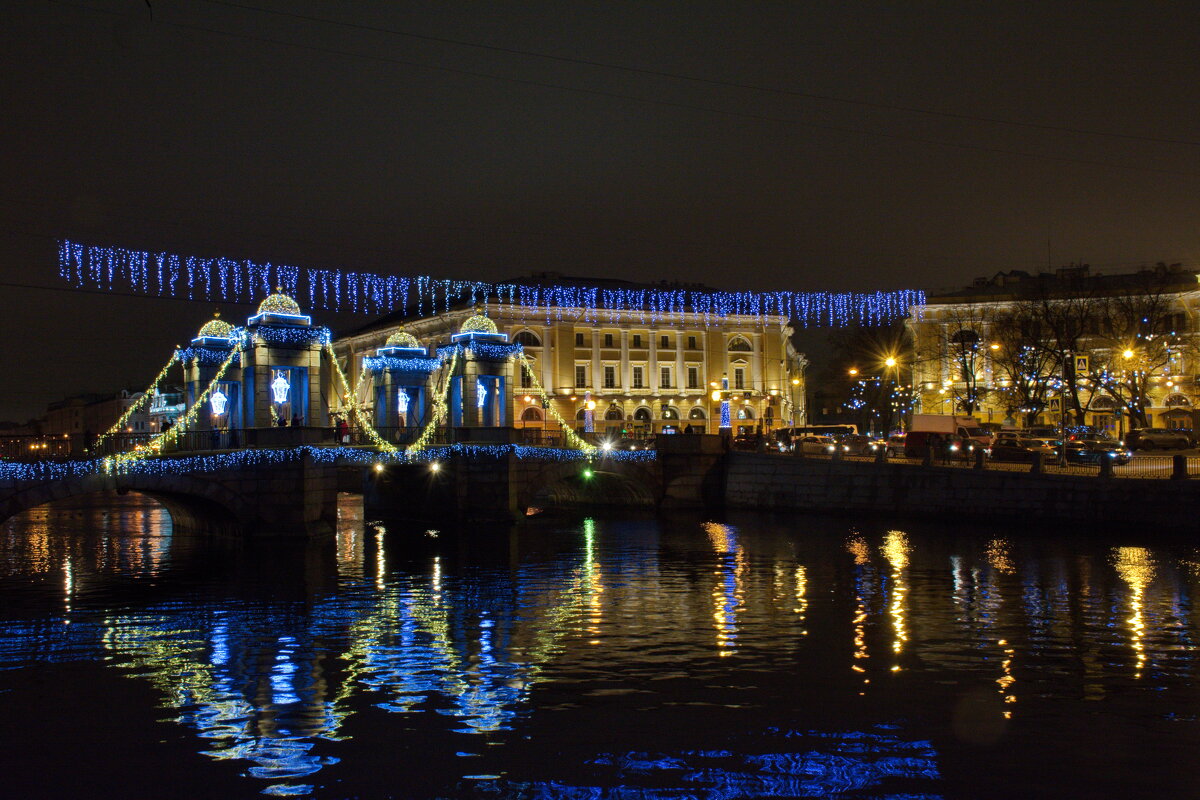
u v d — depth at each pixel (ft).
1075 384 236.84
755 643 79.46
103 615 93.97
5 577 119.34
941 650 76.28
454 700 64.54
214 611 95.50
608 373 314.14
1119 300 242.78
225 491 143.43
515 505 182.91
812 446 245.65
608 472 200.44
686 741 56.18
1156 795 47.88
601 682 68.33
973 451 194.08
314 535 147.74
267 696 65.98
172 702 64.80
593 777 51.06
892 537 147.64
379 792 49.57
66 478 124.57
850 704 62.64
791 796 48.49
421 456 172.65
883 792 48.73
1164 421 279.28
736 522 179.73
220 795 49.29
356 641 81.87
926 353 299.99
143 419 463.42
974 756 53.26
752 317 335.06
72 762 53.83
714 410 327.47
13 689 68.03
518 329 299.38
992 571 112.06
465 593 104.63
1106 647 76.43
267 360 162.20
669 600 99.19
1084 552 124.26
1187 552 122.01
